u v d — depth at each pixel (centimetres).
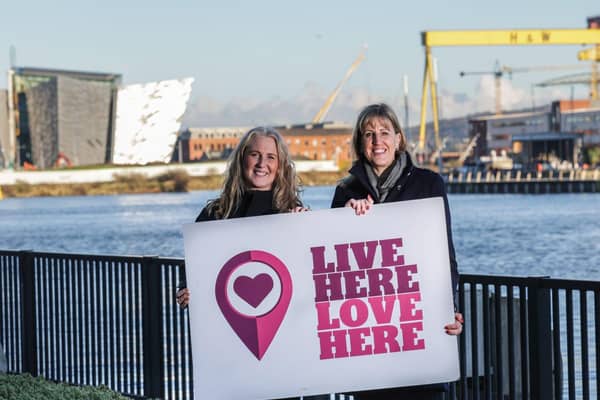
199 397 560
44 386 816
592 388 1226
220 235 561
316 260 561
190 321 559
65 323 1041
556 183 16038
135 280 912
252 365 559
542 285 667
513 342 692
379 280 560
